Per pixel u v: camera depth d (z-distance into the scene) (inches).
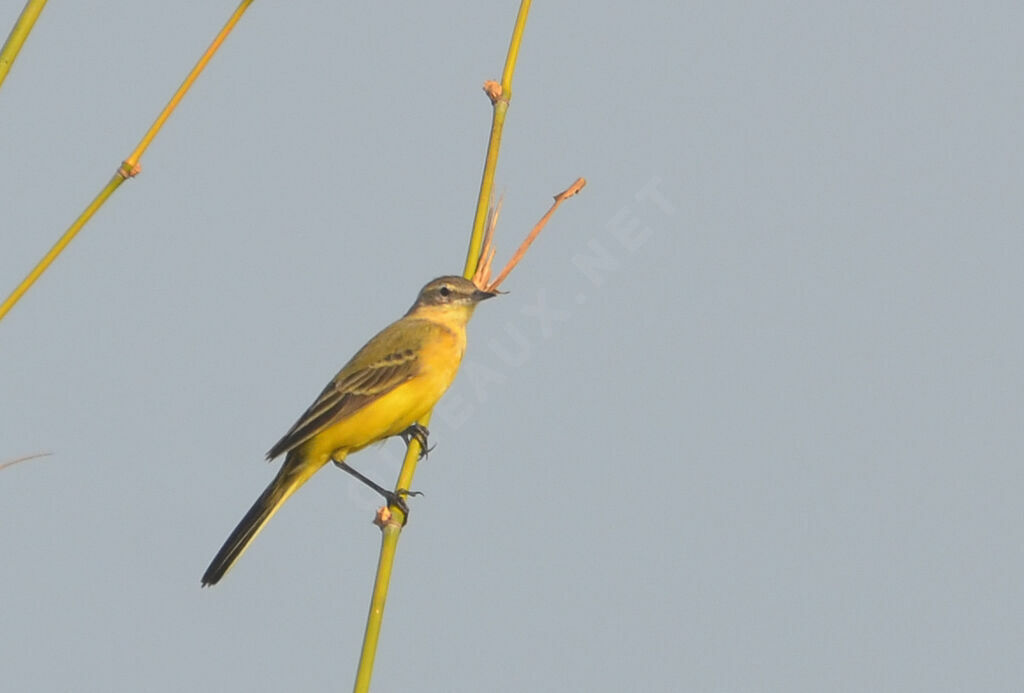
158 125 295.6
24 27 280.5
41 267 284.2
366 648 291.1
